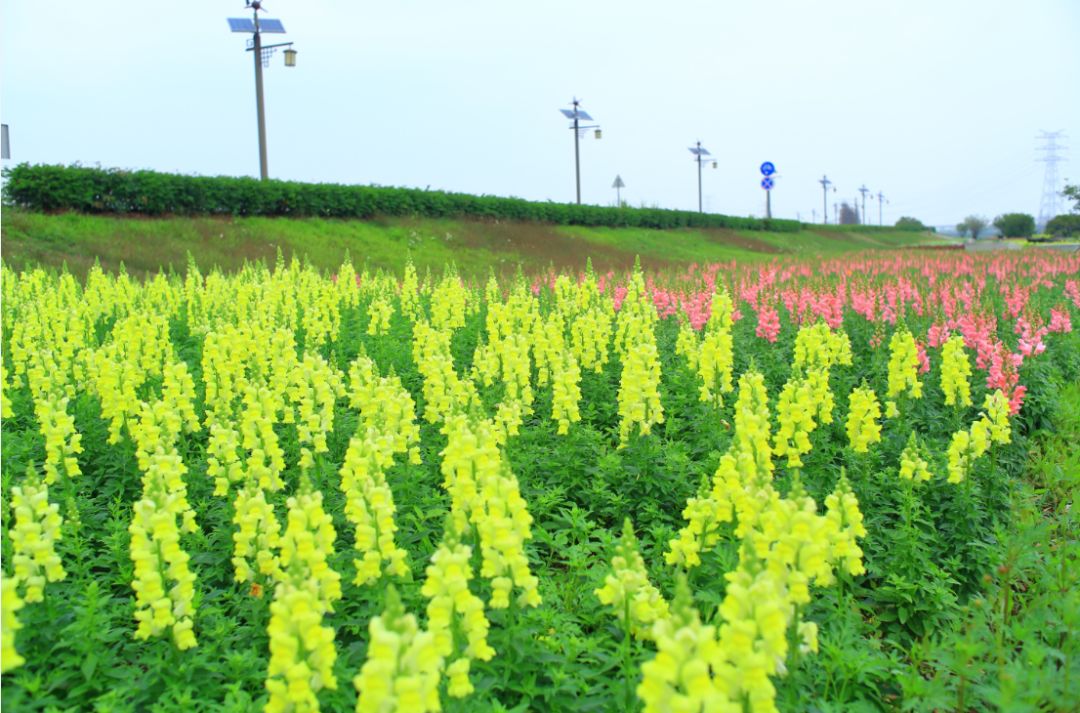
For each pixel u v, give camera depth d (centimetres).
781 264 2858
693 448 841
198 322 1298
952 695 507
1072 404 1087
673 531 662
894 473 756
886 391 1038
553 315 1064
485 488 481
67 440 771
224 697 466
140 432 697
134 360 964
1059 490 853
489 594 508
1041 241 7781
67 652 488
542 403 961
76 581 544
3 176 2811
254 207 3406
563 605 569
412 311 1465
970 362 1129
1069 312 1565
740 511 545
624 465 762
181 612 475
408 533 629
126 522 659
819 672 504
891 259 3011
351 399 881
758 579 377
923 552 654
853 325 1430
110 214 3036
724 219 6147
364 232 3556
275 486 650
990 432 730
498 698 460
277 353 902
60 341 1038
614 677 495
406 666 339
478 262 3491
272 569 527
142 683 462
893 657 529
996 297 1571
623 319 1146
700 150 7088
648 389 768
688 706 318
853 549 523
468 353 1234
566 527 696
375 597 509
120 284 1473
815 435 815
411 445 734
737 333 1258
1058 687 483
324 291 1405
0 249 2230
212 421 759
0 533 561
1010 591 607
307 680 382
